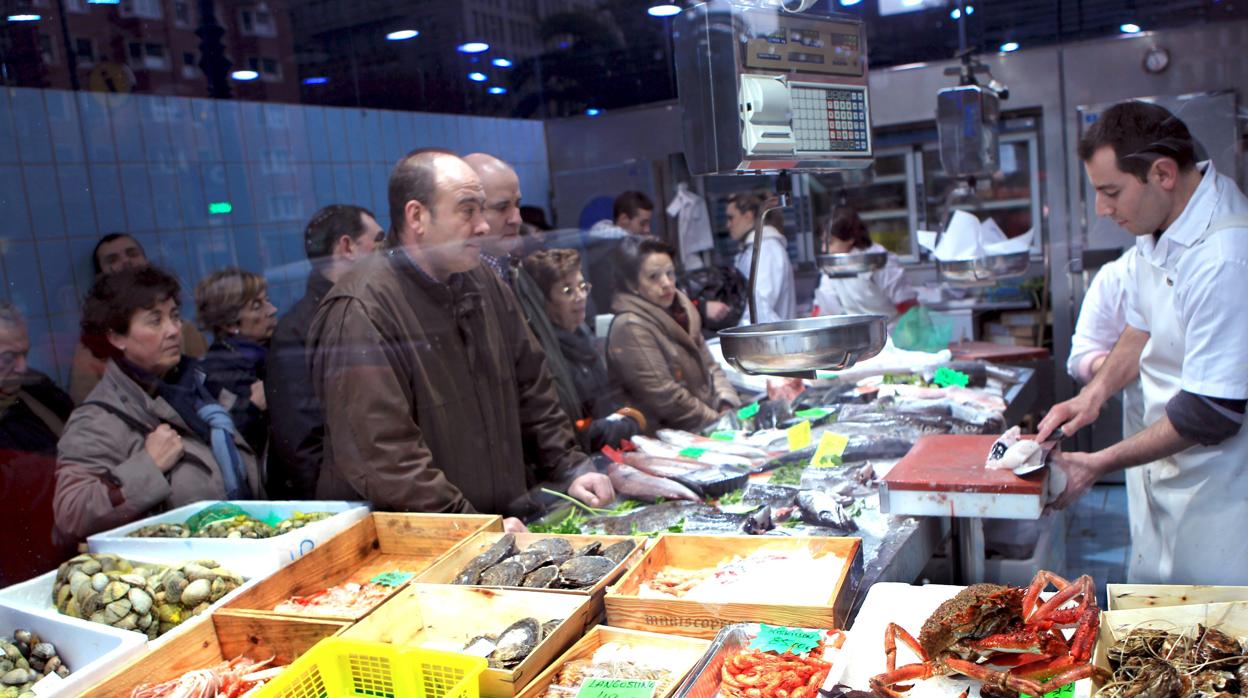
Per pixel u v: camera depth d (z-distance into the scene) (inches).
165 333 89.7
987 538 107.0
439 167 91.1
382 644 61.6
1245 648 53.2
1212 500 91.0
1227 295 83.7
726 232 155.4
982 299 161.2
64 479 84.0
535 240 118.2
